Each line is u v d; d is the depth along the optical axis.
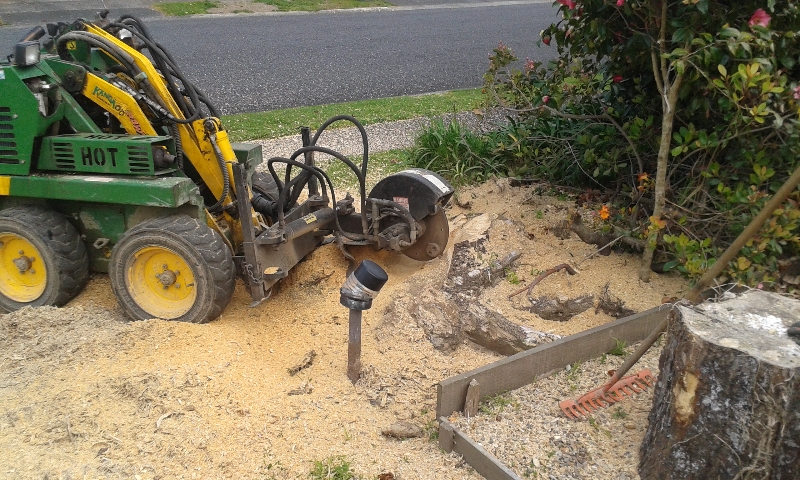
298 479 3.08
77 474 3.08
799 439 2.56
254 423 3.39
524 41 17.48
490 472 3.02
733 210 4.14
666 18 4.23
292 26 19.39
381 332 4.10
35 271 4.66
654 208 4.66
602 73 5.65
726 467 2.68
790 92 3.91
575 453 3.12
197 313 4.22
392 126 9.55
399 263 5.11
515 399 3.51
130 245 4.22
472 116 9.93
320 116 10.07
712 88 4.19
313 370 3.85
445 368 3.81
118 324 4.25
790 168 4.07
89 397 3.54
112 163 4.31
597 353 3.86
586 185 6.05
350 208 4.92
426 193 4.71
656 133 5.20
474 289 4.45
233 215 4.77
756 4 4.15
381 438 3.33
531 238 5.09
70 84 4.48
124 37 4.71
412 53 15.99
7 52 12.22
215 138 4.52
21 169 4.38
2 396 3.60
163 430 3.32
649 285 4.49
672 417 2.81
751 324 2.75
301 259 4.80
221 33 17.70
